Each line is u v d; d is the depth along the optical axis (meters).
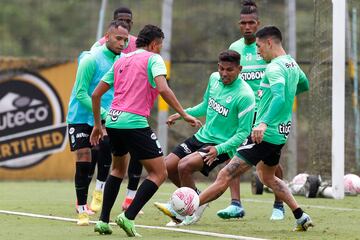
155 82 24.02
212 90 28.86
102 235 24.73
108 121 24.45
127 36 29.70
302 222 26.11
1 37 81.94
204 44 72.12
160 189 45.25
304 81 27.31
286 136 26.06
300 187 40.12
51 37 82.12
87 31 81.50
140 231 25.69
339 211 32.91
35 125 50.47
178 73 60.28
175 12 73.69
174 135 54.19
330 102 41.41
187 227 27.11
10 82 50.16
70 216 30.19
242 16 30.92
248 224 28.30
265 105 25.91
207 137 28.67
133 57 24.53
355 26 45.72
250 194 41.84
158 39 24.94
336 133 38.06
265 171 26.41
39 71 50.38
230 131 28.52
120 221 24.09
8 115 50.16
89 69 28.77
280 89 24.98
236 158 26.11
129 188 31.55
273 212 30.30
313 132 42.12
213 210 33.47
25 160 50.50
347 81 45.78
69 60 50.53
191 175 28.00
